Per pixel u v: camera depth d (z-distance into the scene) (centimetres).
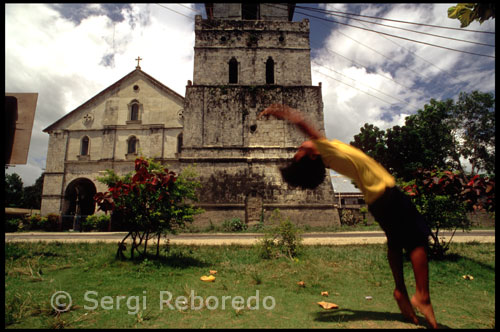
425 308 269
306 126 261
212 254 825
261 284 505
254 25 2578
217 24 2572
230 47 2544
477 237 1206
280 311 353
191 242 1098
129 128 3066
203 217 2184
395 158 2831
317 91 2456
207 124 2381
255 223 2172
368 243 1028
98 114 3120
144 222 671
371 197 257
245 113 2403
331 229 1989
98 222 2495
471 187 696
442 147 2880
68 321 312
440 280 580
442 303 424
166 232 750
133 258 667
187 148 2331
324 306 365
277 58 2539
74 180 2994
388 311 355
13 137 537
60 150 3048
